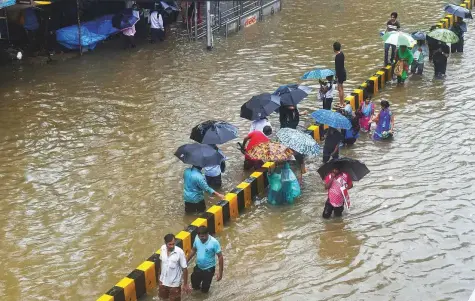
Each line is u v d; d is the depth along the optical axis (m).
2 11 21.47
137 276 9.46
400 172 13.35
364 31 25.14
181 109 17.08
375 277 9.92
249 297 9.51
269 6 27.83
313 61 21.27
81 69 20.56
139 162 13.94
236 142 15.04
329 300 9.40
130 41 22.86
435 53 19.19
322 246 10.80
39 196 12.53
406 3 30.36
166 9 23.75
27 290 9.73
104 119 16.44
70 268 10.27
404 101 17.55
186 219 11.70
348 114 14.52
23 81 19.44
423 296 9.42
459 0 30.83
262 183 12.77
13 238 11.10
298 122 15.23
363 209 11.94
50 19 22.22
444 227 11.22
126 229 11.37
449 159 13.90
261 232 11.30
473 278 9.80
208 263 9.28
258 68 20.59
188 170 11.65
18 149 14.68
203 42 23.70
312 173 13.51
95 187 12.86
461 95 17.91
